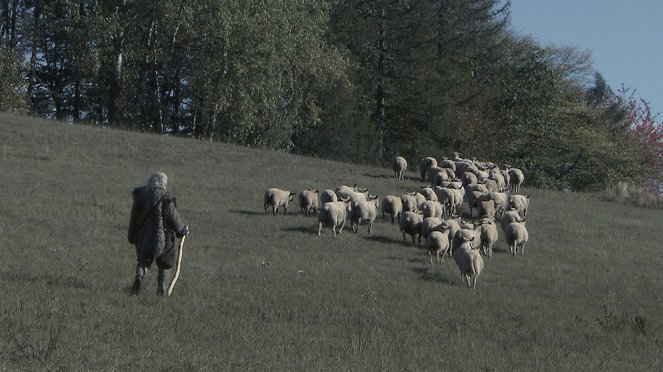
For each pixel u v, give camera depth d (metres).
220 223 27.61
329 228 28.62
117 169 37.50
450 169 40.00
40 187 30.34
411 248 26.75
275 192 30.19
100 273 17.42
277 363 11.21
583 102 87.81
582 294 22.73
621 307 21.27
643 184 77.81
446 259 25.50
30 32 66.50
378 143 69.12
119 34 54.22
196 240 24.47
